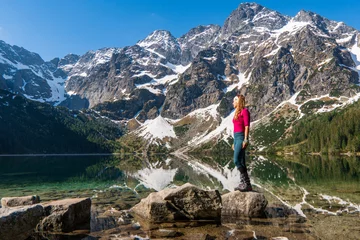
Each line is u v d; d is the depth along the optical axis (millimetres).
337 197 20312
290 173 49156
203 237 10047
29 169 71062
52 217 11812
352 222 12414
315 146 198500
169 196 13719
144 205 14453
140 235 10680
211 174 54719
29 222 9680
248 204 14500
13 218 9078
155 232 11062
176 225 12352
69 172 59688
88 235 10875
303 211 15102
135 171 65312
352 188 26141
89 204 13719
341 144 177625
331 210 15266
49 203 12820
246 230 11195
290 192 23750
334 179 36125
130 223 12781
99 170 68562
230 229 11461
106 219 13617
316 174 45719
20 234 9281
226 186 31844
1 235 8586
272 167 70688
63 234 11109
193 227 11961
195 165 99250
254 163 98312
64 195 23188
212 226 12078
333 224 12031
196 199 13695
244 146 14344
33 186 31328
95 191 26250
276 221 12859
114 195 23219
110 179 41938
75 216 12430
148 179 42469
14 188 29188
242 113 14383
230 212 14750
